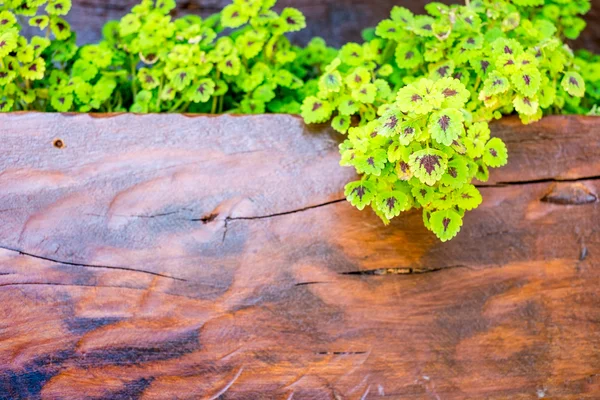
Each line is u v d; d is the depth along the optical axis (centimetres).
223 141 123
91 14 156
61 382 117
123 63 134
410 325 119
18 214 119
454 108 112
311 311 119
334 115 124
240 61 130
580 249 122
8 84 126
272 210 121
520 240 121
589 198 123
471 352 119
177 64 128
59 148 121
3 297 118
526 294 121
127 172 121
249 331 119
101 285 118
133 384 117
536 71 117
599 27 159
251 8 128
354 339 119
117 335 118
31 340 117
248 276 119
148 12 131
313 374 118
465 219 121
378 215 118
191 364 118
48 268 118
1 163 121
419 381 119
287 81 129
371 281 120
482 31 128
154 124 123
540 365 120
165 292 119
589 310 121
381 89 121
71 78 130
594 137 124
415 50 125
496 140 117
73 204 120
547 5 133
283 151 122
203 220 120
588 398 120
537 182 123
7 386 117
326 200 121
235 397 118
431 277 120
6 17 125
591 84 132
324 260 120
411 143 113
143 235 120
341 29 160
